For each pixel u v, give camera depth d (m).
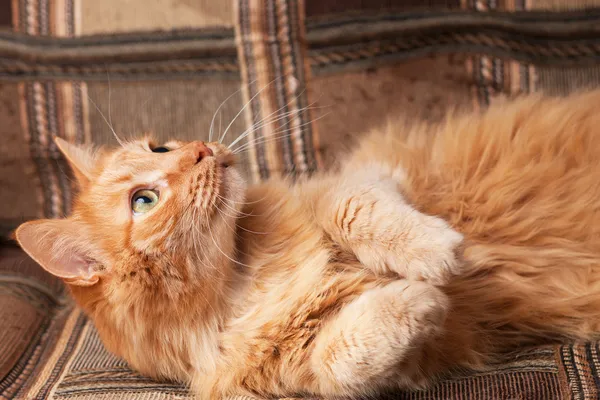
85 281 0.72
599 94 0.81
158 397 0.71
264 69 0.94
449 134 0.81
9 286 0.88
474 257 0.73
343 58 0.93
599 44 0.91
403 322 0.65
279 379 0.70
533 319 0.73
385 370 0.66
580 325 0.73
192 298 0.71
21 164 0.97
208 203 0.71
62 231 0.72
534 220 0.75
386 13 0.92
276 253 0.74
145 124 0.95
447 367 0.71
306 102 0.94
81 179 0.79
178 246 0.71
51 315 0.88
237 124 0.95
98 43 0.94
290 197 0.77
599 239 0.74
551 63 0.92
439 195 0.77
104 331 0.74
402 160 0.80
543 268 0.74
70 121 0.96
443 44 0.92
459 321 0.71
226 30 0.93
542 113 0.80
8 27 0.95
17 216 0.97
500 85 0.92
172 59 0.94
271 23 0.93
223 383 0.71
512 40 0.92
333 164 0.91
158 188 0.72
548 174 0.76
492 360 0.72
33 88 0.95
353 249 0.72
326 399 0.69
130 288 0.71
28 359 0.80
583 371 0.66
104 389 0.73
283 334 0.70
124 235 0.72
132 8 0.94
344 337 0.66
